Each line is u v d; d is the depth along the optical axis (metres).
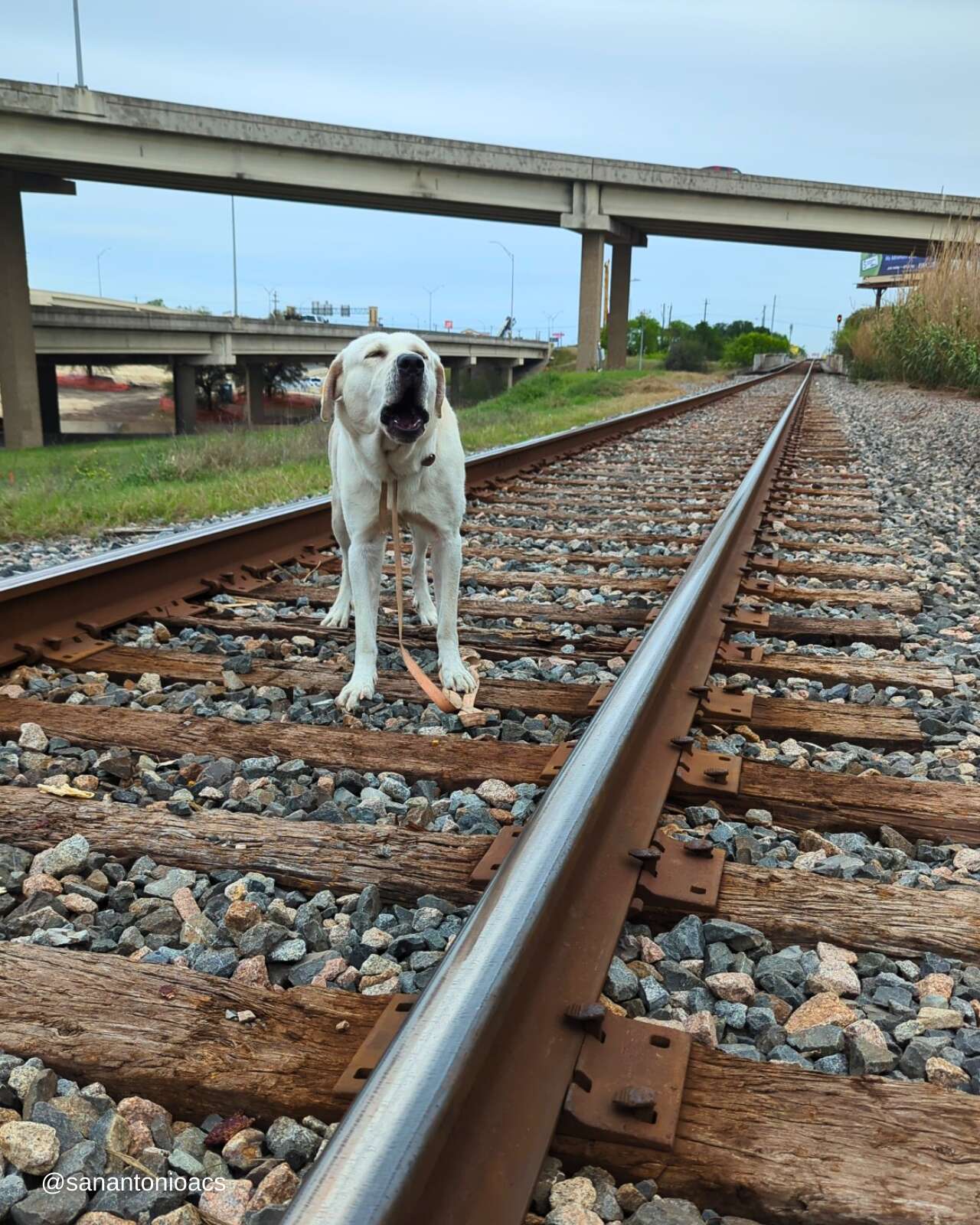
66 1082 1.66
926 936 2.07
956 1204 1.39
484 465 8.62
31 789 2.70
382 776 2.88
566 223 47.03
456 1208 1.23
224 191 43.50
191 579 4.95
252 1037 1.74
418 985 1.93
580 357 49.53
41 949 1.96
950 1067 1.69
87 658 3.89
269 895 2.26
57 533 7.53
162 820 2.52
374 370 3.25
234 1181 1.47
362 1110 1.23
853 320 39.78
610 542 6.43
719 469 10.18
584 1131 1.49
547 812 1.99
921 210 49.34
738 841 2.47
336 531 4.37
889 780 2.79
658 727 2.87
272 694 3.57
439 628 3.68
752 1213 1.43
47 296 82.94
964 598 5.13
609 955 1.85
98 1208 1.42
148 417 68.75
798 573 5.54
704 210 48.38
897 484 9.48
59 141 36.25
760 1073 1.62
